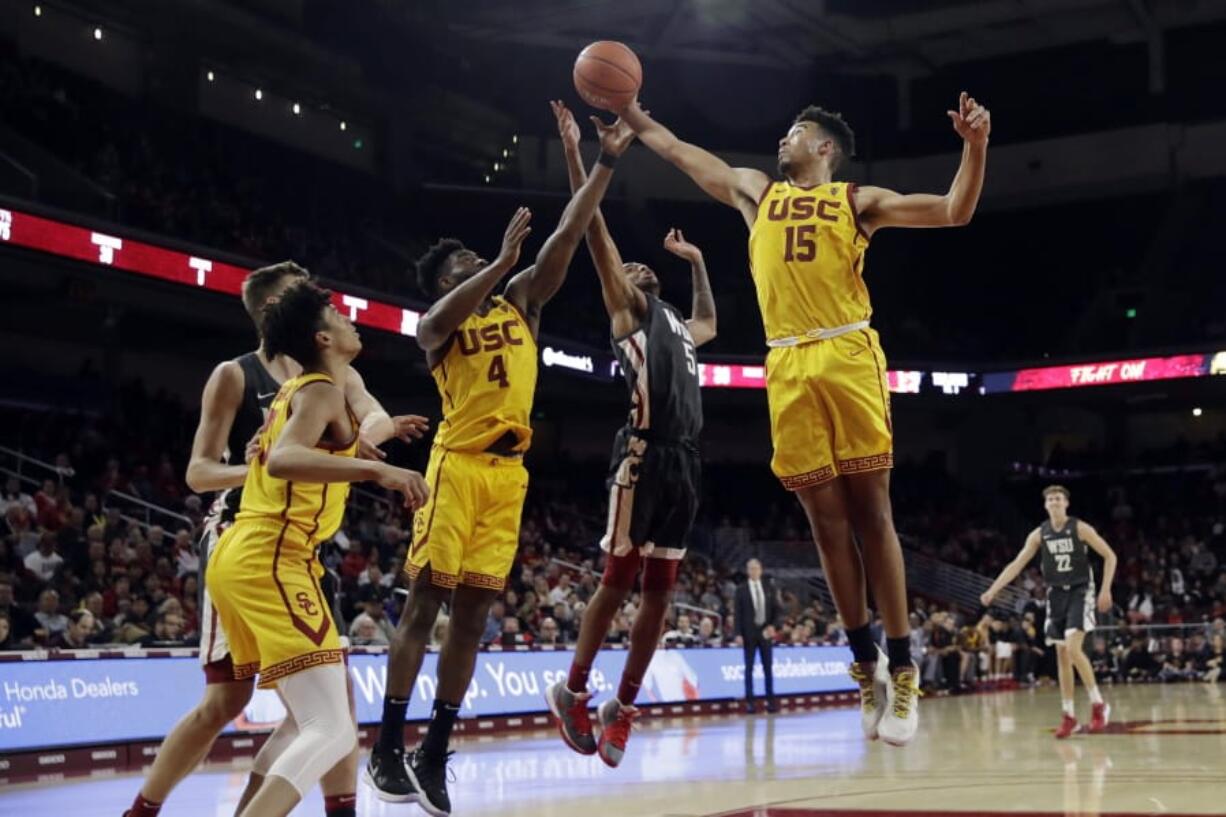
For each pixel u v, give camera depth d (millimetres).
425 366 20766
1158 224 28719
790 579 23266
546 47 27328
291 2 22656
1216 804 4609
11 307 17312
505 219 25609
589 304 26156
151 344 19922
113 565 12320
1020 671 20281
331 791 3877
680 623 15195
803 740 9125
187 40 21453
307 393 3719
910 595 24344
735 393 24500
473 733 10297
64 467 14547
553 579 16844
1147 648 20734
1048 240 29438
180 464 17797
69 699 7602
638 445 5199
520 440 4922
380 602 12680
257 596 3662
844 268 4090
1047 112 28406
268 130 23172
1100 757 7039
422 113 25359
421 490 3605
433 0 24859
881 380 4113
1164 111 27328
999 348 28656
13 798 6105
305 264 19844
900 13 25812
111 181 17828
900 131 29125
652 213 27672
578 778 6559
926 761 7094
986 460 27828
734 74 28609
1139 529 26109
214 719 4066
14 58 18875
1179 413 29234
